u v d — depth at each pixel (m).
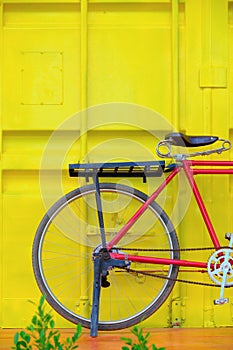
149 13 4.77
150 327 4.72
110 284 4.73
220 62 4.76
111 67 4.75
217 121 4.75
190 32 4.75
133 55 4.75
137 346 3.21
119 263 4.41
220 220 4.74
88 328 4.55
